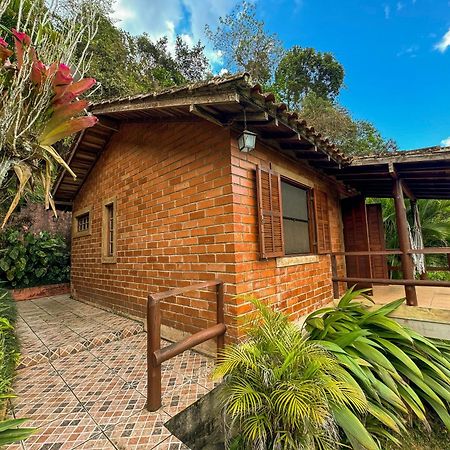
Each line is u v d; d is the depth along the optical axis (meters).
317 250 4.89
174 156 4.01
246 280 3.22
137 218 4.74
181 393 2.44
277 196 3.81
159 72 18.27
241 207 3.27
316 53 21.27
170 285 3.96
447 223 8.20
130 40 16.20
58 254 8.05
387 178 5.62
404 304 4.54
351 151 17.05
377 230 7.02
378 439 2.88
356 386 2.54
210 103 2.77
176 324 3.78
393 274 8.45
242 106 2.83
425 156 4.02
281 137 3.60
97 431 1.96
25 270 7.38
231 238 3.16
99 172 6.14
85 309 5.73
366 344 3.36
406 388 3.13
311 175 5.05
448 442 3.29
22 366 3.02
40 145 1.61
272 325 2.62
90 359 3.26
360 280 5.00
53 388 2.58
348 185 6.57
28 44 1.53
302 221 4.82
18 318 4.85
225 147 3.28
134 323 4.53
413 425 3.47
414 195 7.09
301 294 4.31
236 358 2.22
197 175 3.62
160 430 1.97
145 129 4.64
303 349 2.27
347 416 2.47
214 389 2.51
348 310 4.39
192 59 21.69
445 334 4.07
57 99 1.61
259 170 3.48
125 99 3.88
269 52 18.72
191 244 3.66
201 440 2.27
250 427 1.88
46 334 3.97
